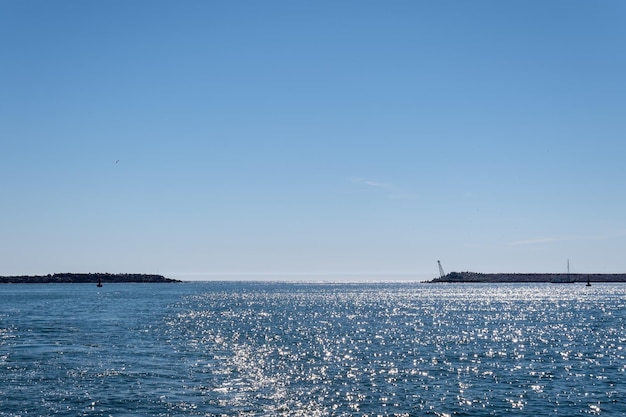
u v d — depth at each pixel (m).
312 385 56.50
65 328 108.69
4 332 100.88
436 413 46.88
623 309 187.38
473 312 173.25
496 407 48.75
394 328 118.19
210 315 152.50
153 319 133.12
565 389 55.56
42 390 53.25
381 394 52.91
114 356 72.69
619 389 55.59
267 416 45.50
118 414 45.94
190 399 50.38
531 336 102.50
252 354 76.75
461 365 68.81
